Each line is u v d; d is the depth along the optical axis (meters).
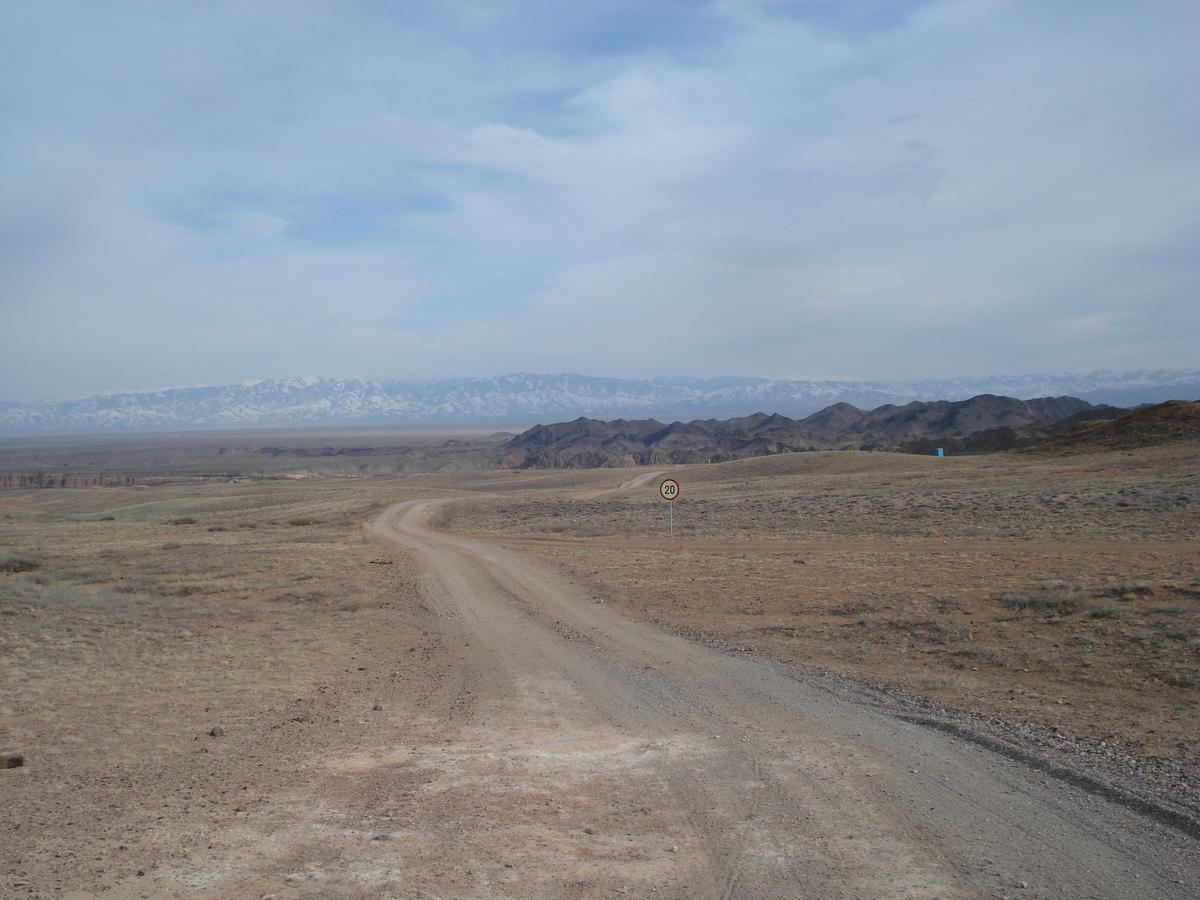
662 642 16.73
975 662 12.91
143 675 14.52
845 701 11.36
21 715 11.63
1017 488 49.81
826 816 7.09
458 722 11.12
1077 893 5.46
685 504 60.19
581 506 67.00
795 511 48.66
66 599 23.67
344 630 19.88
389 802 7.68
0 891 5.58
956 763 8.45
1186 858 5.97
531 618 20.86
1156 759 8.09
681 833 6.77
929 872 5.88
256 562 34.31
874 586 20.72
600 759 9.09
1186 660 11.54
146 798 7.89
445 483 127.19
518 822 7.07
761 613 18.94
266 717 11.52
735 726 10.38
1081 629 14.08
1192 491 37.12
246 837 6.74
